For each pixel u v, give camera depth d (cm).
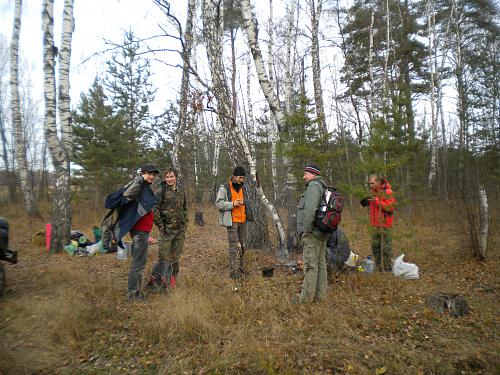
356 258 596
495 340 346
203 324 363
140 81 2012
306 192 432
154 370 303
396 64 1761
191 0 734
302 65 1630
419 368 295
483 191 646
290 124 620
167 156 1819
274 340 342
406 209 1191
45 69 760
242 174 549
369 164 510
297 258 670
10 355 310
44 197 2388
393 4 1680
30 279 545
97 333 366
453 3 1680
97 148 1614
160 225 486
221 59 711
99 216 1379
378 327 373
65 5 778
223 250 784
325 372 291
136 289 452
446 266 620
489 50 1505
